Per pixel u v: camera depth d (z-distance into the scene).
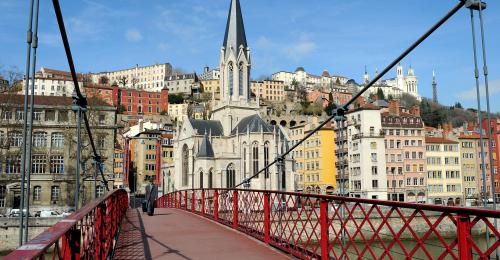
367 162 92.69
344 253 9.77
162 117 182.38
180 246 14.83
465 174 101.25
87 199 73.44
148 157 125.69
